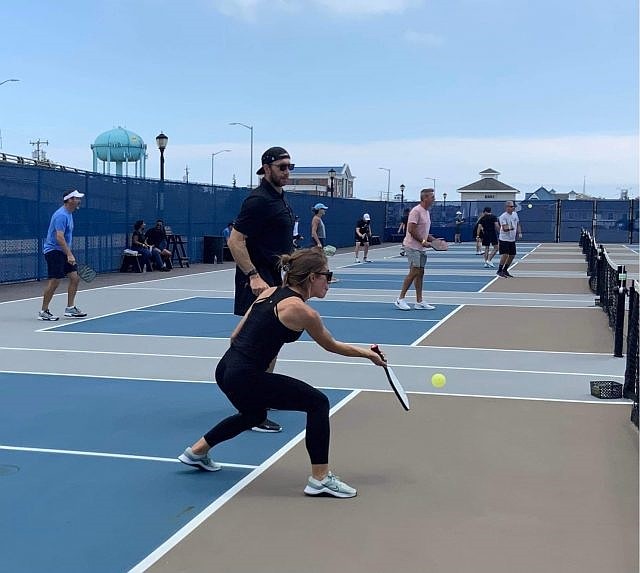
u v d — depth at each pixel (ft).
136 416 23.50
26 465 19.07
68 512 16.19
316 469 17.19
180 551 14.39
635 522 15.80
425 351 34.78
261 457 19.80
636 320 25.03
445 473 18.67
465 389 27.25
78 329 40.34
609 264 46.09
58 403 24.99
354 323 43.68
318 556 14.25
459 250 135.23
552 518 16.03
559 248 145.18
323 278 18.06
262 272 23.53
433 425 22.66
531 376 29.45
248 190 108.37
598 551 14.48
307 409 17.35
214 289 62.34
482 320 45.03
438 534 15.24
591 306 51.96
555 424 22.75
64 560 13.99
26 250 66.54
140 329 40.57
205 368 30.60
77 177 72.43
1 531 15.24
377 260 105.40
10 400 25.34
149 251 80.02
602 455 19.94
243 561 14.02
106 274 76.59
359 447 20.63
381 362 17.81
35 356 32.89
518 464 19.29
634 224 173.99
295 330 17.46
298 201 116.88
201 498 17.02
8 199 64.34
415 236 48.98
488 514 16.24
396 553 14.39
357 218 149.89
